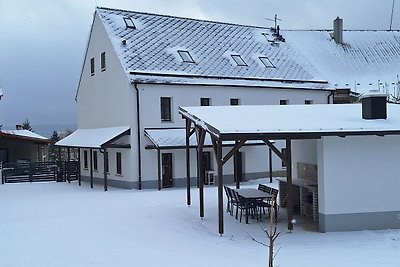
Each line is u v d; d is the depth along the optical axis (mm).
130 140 23656
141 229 13234
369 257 9805
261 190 15906
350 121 13102
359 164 12891
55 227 13656
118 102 25094
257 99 27172
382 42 36906
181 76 25000
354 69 33844
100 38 27531
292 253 10305
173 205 17281
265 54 30719
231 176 25578
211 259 9836
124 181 24328
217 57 27969
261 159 26922
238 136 11805
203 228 13398
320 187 12922
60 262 9742
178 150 24344
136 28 27438
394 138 13039
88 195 21359
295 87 28359
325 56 34531
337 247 10906
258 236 12297
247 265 9266
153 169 23922
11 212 16812
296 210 15992
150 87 24016
